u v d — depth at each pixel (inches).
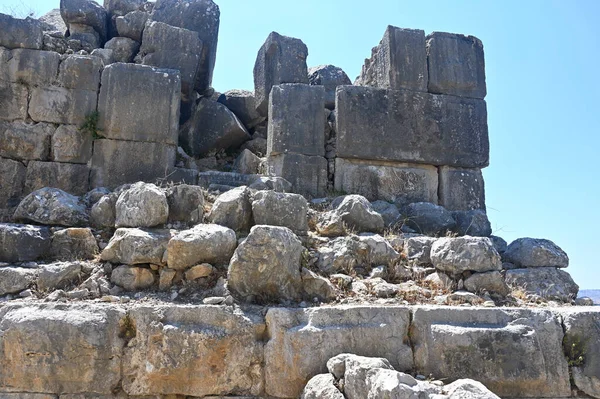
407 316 160.4
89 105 260.8
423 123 282.2
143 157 258.2
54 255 195.2
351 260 197.0
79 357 147.8
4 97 255.6
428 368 155.3
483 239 196.7
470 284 190.7
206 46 328.5
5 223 203.6
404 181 279.9
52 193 215.6
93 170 255.8
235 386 152.9
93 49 315.9
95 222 211.2
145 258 179.2
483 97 294.0
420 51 289.7
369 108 278.2
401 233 233.1
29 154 253.9
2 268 175.5
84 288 173.0
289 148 269.6
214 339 151.9
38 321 147.5
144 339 151.5
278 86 277.0
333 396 134.7
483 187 288.0
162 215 197.6
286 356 152.7
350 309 158.1
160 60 299.9
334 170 274.8
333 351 152.5
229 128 308.2
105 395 149.1
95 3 338.6
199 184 258.7
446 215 252.4
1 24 260.2
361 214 225.8
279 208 207.3
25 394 146.6
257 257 171.0
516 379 154.9
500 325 160.4
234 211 205.0
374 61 308.5
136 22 327.3
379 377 125.2
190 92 308.2
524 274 213.0
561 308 169.6
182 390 150.8
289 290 175.0
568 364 160.4
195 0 334.0
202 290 174.2
